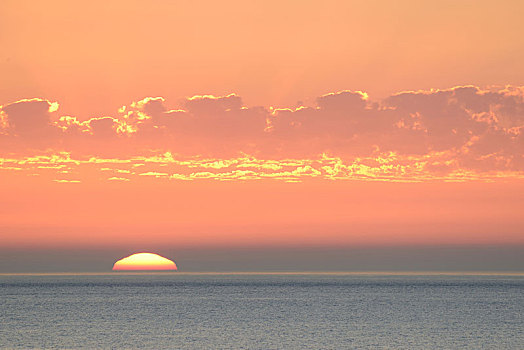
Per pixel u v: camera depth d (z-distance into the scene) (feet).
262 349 423.23
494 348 427.33
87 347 433.89
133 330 531.50
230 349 422.82
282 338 474.90
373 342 453.58
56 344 448.65
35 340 469.57
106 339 472.85
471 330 525.34
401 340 463.83
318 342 453.58
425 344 444.55
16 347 436.35
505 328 540.11
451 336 486.38
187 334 501.15
